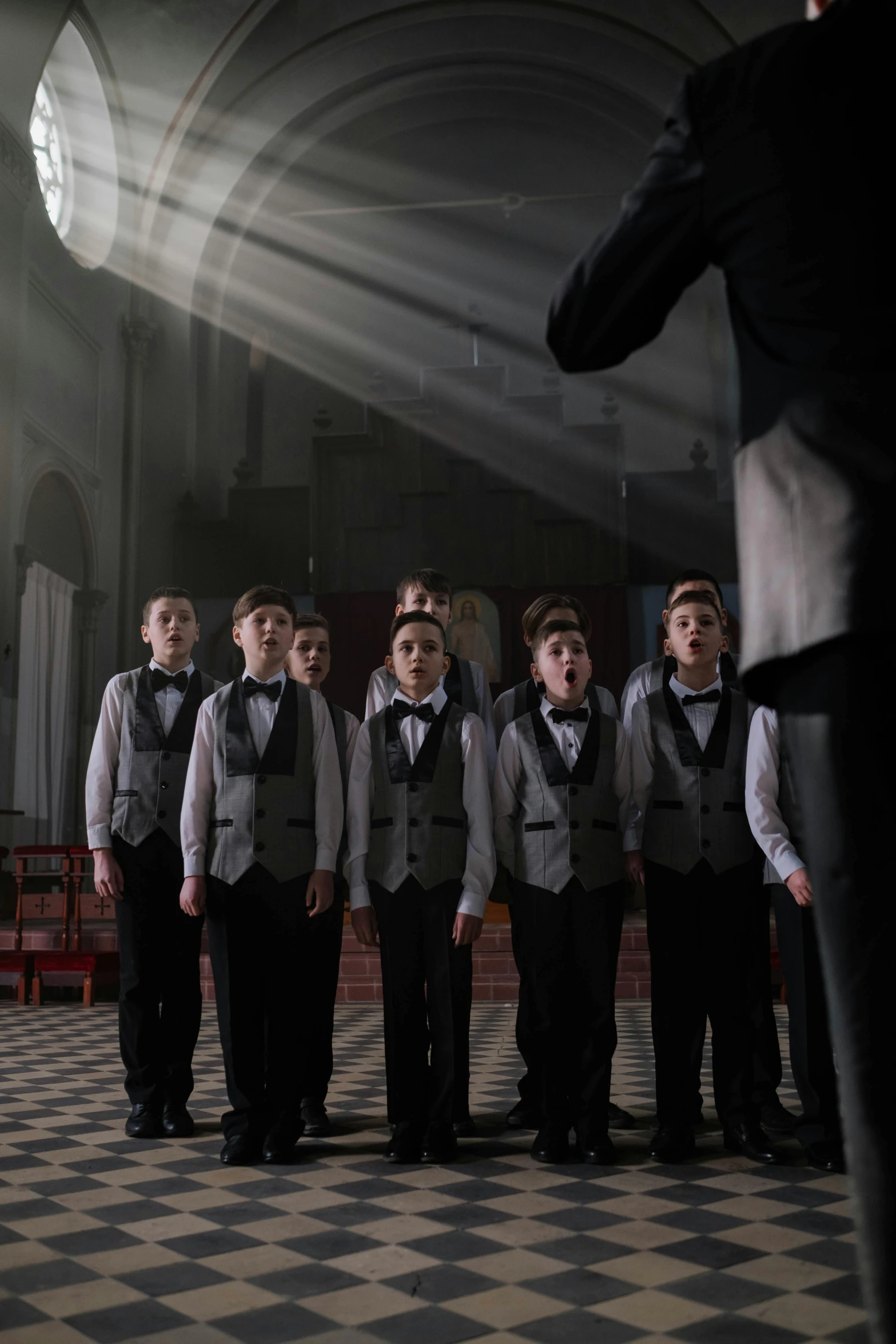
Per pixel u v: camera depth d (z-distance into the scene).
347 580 15.57
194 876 3.17
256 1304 1.93
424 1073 3.08
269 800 3.17
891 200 1.00
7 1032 6.04
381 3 16.11
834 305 1.01
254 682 3.33
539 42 17.12
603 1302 1.94
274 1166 2.93
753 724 3.14
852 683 0.93
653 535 15.45
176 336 16.47
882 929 0.90
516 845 3.25
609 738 3.27
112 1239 2.31
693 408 18.80
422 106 18.73
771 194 1.05
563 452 15.52
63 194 14.21
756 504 1.04
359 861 3.23
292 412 19.56
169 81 15.27
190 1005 3.45
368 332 20.14
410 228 20.44
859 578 0.94
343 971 7.87
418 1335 1.79
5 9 11.16
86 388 14.02
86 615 13.76
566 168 20.22
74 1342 1.77
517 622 15.12
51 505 13.17
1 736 11.02
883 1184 0.88
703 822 3.15
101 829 3.49
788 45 1.09
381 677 4.04
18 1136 3.32
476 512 15.52
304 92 16.98
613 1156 2.94
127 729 3.58
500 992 7.68
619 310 1.18
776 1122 3.31
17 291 11.61
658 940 3.13
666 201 1.12
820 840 0.94
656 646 15.20
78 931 7.72
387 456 15.77
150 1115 3.32
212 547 15.99
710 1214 2.47
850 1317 1.86
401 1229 2.37
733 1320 1.85
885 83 1.02
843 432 0.98
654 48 16.55
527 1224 2.40
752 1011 3.32
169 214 16.08
